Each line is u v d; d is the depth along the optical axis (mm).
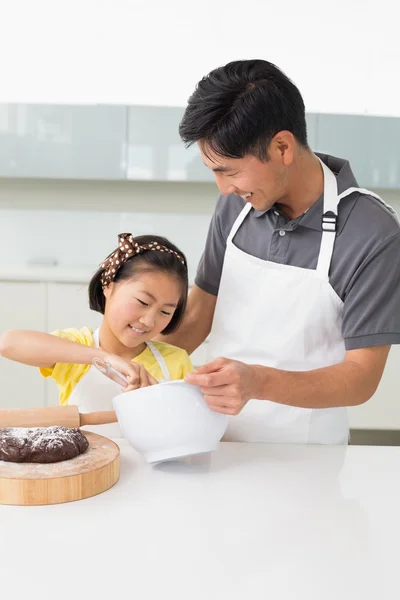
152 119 3555
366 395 1245
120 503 962
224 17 3721
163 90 3777
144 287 1360
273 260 1385
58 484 952
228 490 1024
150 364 1525
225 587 736
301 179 1277
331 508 965
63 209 3916
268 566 786
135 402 1063
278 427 1396
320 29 3723
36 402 3256
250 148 1122
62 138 3545
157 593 722
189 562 791
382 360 1275
